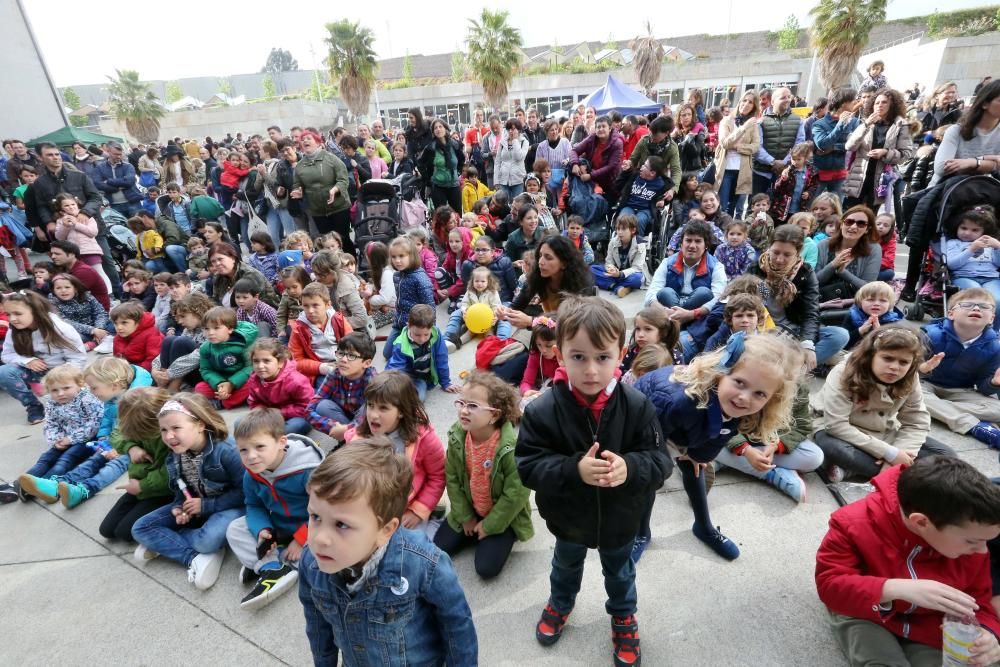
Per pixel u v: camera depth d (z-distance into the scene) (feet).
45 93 38.81
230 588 6.93
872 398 7.73
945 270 12.71
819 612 5.93
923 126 26.05
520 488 6.72
